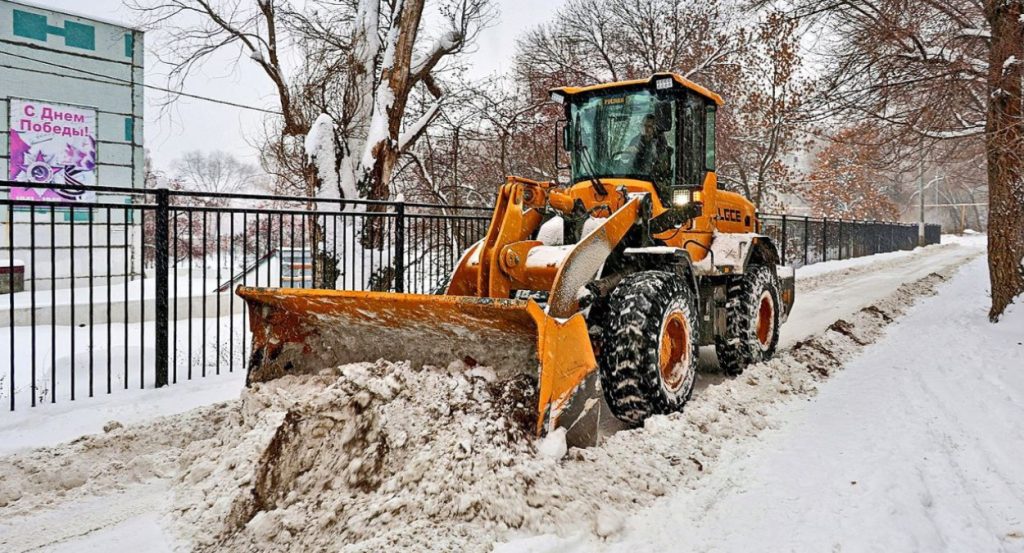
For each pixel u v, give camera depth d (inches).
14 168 430.3
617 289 175.5
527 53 824.9
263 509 121.0
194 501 128.2
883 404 196.2
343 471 124.3
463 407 132.0
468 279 186.5
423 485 117.0
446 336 150.1
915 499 129.6
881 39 351.9
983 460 152.0
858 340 295.3
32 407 184.5
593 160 224.2
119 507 130.6
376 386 132.5
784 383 213.0
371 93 466.9
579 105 230.8
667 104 207.5
